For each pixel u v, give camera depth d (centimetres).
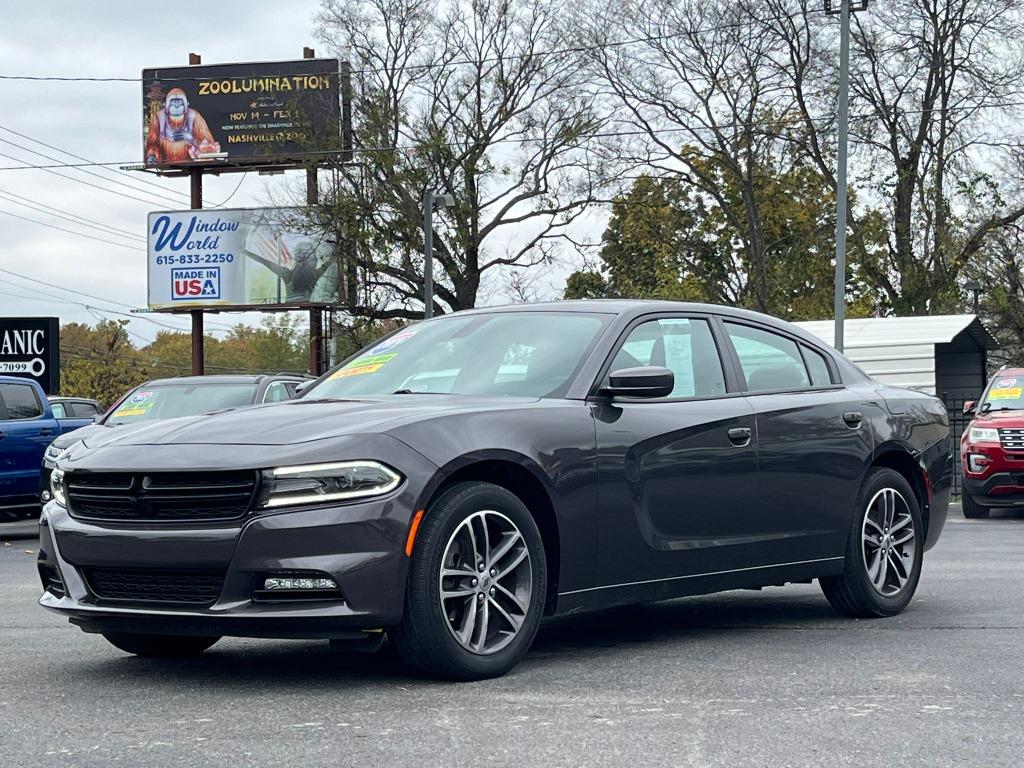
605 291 4862
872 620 682
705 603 756
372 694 480
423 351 615
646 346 603
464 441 504
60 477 523
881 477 693
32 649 600
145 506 489
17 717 447
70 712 454
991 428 1578
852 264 4122
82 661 566
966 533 1351
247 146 4481
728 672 525
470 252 4278
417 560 486
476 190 4219
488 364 589
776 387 661
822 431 661
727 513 607
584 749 396
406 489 482
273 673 529
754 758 386
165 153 4538
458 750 395
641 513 566
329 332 4459
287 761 383
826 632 638
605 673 522
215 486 479
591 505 545
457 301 4322
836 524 665
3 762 386
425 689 488
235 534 471
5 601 815
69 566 507
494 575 511
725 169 4109
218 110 4497
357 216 4241
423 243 4216
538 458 527
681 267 4203
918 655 564
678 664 544
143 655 577
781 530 635
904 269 4038
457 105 4234
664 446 578
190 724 433
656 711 449
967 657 559
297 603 471
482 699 469
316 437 489
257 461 477
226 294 4494
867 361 2328
